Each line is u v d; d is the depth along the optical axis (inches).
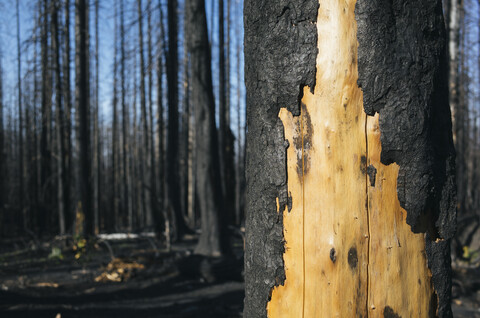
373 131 41.8
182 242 478.0
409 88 41.8
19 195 810.8
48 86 486.0
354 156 42.0
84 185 420.5
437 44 44.9
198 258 292.2
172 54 459.5
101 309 212.8
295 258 44.6
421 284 42.1
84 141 427.5
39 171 639.8
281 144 45.6
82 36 432.8
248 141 53.1
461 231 404.5
